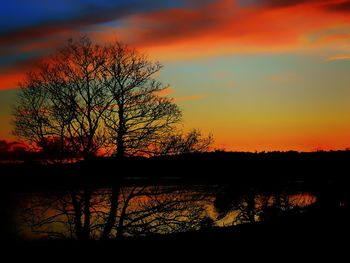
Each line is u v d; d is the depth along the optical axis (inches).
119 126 992.9
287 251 768.9
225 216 1257.4
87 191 971.3
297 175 1530.5
